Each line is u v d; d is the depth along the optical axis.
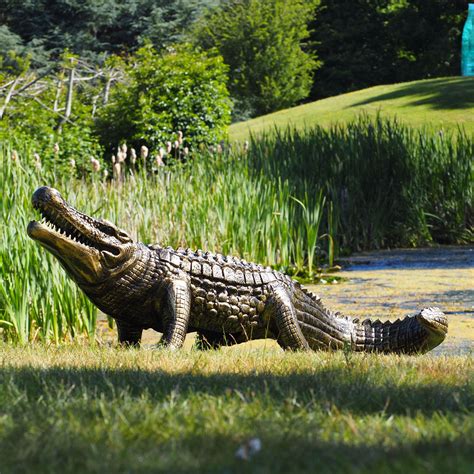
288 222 40.22
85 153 54.22
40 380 13.60
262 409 11.33
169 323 20.55
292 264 40.50
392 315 27.80
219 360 16.95
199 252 21.89
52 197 19.28
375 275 37.12
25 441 9.46
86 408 11.19
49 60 103.12
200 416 10.73
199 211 37.62
